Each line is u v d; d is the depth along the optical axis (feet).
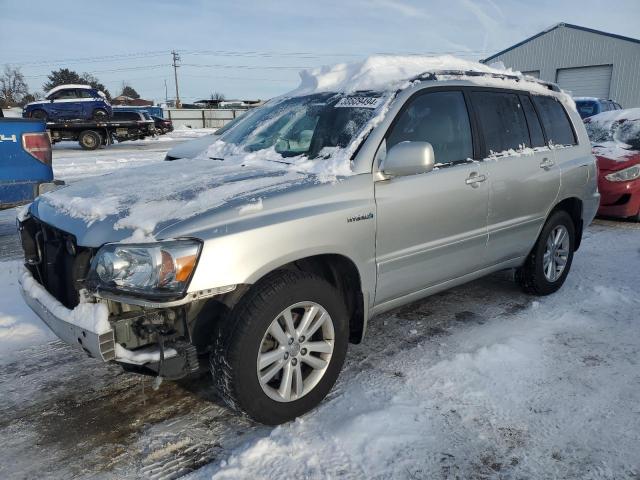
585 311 14.21
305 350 9.34
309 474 7.97
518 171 13.23
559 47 100.53
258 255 8.43
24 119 19.04
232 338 8.39
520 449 8.55
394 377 10.78
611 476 7.95
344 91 12.25
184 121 140.97
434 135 11.58
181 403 10.14
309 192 9.37
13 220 26.76
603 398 9.95
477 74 13.09
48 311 8.81
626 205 24.63
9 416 9.76
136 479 8.05
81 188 10.47
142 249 7.77
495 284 16.44
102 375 11.23
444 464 8.20
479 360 11.34
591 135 28.66
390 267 10.64
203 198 8.82
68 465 8.40
